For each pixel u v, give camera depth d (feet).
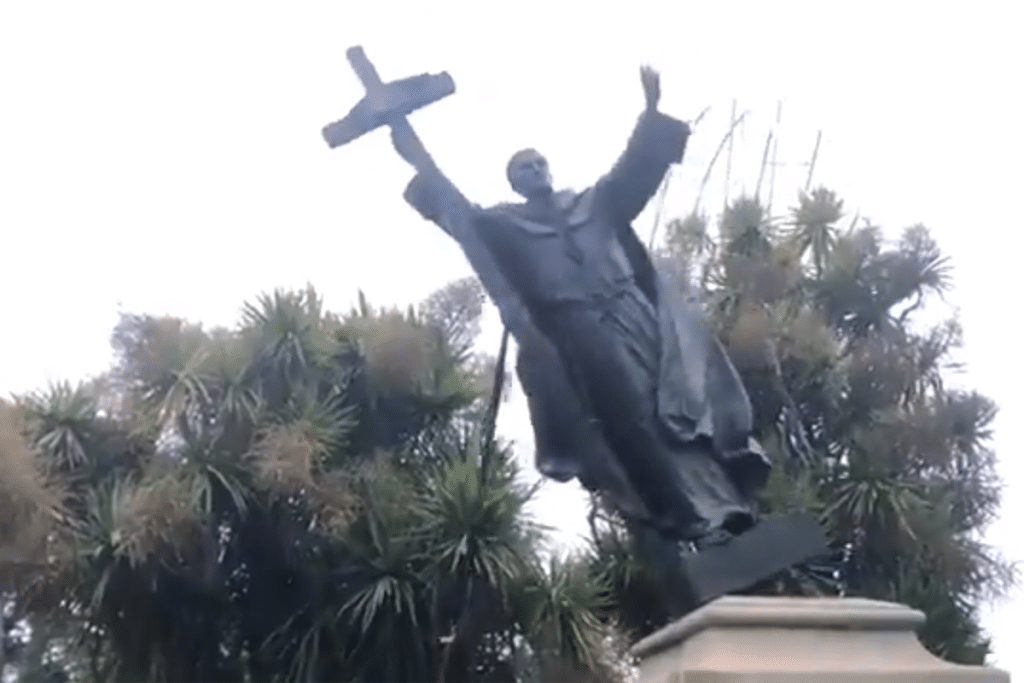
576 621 48.65
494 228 23.27
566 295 22.93
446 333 56.80
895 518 54.19
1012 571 55.93
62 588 52.39
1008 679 20.54
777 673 20.20
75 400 54.60
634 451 22.85
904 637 21.30
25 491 51.16
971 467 62.03
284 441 51.60
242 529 52.80
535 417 23.25
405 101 23.70
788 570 22.80
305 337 54.39
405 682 50.34
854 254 63.26
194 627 53.36
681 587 23.26
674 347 23.06
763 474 23.36
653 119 23.27
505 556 48.73
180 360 53.88
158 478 53.11
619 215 23.38
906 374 61.52
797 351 58.29
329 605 51.55
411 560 49.93
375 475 52.42
